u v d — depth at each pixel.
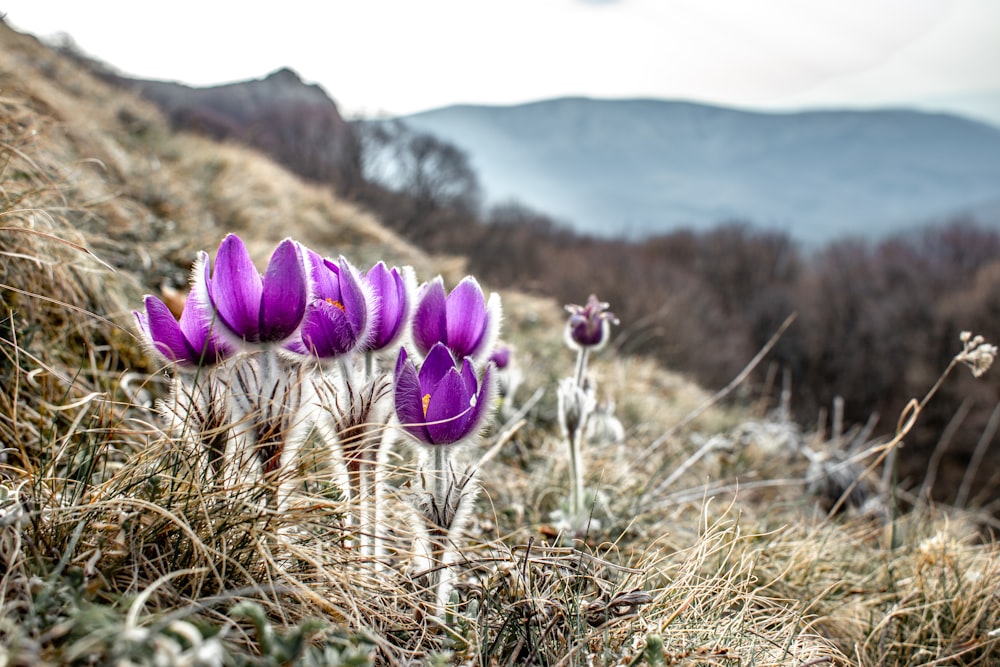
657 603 1.77
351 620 1.40
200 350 1.43
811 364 32.62
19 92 4.75
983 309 28.20
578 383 2.75
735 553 2.40
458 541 1.84
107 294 2.93
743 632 1.75
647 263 37.06
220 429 1.47
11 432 1.95
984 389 21.27
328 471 1.76
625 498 2.89
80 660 1.08
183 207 5.45
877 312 32.03
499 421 3.54
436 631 1.60
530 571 1.81
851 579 2.55
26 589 1.19
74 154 4.65
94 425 2.07
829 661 1.79
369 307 1.53
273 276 1.39
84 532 1.42
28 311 2.41
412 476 1.75
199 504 1.49
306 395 1.53
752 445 4.75
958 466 20.47
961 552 2.70
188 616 1.24
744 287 39.38
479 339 1.63
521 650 1.59
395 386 1.46
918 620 2.28
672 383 8.33
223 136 20.75
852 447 5.58
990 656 2.16
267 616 1.41
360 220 11.32
